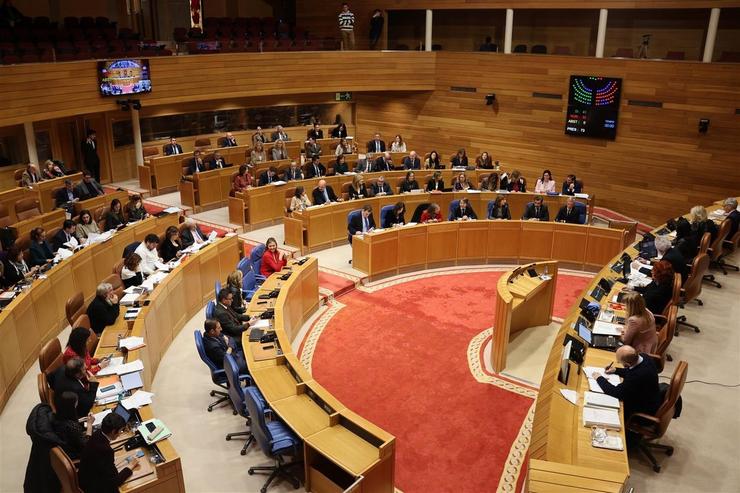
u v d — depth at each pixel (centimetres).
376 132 2262
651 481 631
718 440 697
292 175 1612
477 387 883
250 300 981
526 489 541
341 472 641
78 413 625
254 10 2427
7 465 689
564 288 1245
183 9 2405
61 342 954
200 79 1797
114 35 1881
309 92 2003
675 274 888
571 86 1761
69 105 1513
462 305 1153
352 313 1115
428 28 2059
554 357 749
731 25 1695
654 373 620
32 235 1052
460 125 2041
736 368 843
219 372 782
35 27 1775
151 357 870
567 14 1941
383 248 1261
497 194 1527
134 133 1836
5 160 1620
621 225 1372
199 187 1606
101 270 1123
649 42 1819
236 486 660
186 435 748
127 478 546
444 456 732
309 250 1395
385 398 852
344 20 2066
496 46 1956
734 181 1576
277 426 653
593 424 591
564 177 1850
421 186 1716
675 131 1631
